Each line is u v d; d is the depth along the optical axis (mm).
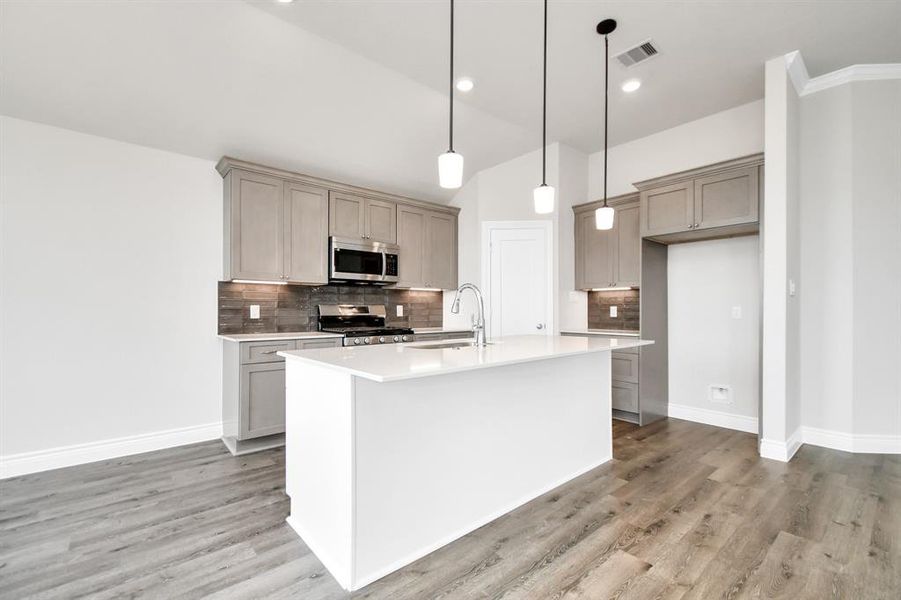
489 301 4688
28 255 2836
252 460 3078
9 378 2764
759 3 2467
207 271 3541
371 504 1757
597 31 2730
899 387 3109
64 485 2629
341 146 3869
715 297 3947
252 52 2867
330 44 2914
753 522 2170
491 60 3072
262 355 3271
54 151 2930
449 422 2068
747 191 3281
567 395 2760
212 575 1764
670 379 4246
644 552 1924
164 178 3355
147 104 2980
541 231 4574
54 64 2580
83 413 3014
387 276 4262
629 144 4539
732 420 3832
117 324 3152
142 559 1871
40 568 1805
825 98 3258
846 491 2504
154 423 3295
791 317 3135
